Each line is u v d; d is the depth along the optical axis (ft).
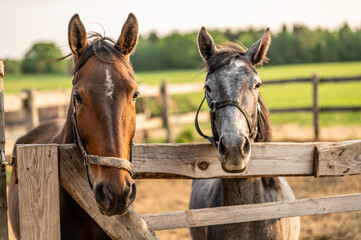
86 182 7.03
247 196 9.12
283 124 48.39
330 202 8.60
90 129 6.41
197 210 7.98
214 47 9.53
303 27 222.07
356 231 16.46
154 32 245.45
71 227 7.97
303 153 8.55
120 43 7.55
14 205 9.93
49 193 6.77
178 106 60.03
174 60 209.97
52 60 8.21
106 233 7.70
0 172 6.98
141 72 191.62
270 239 9.18
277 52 210.59
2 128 6.98
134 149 7.79
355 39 209.87
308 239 16.05
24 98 24.71
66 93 27.76
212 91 8.52
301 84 111.65
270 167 8.48
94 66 6.86
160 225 7.75
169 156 8.01
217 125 8.38
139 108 34.12
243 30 206.49
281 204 8.38
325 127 44.11
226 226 9.29
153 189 22.77
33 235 6.72
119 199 6.01
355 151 8.62
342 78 34.91
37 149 6.70
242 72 8.46
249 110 8.29
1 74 6.95
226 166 7.75
